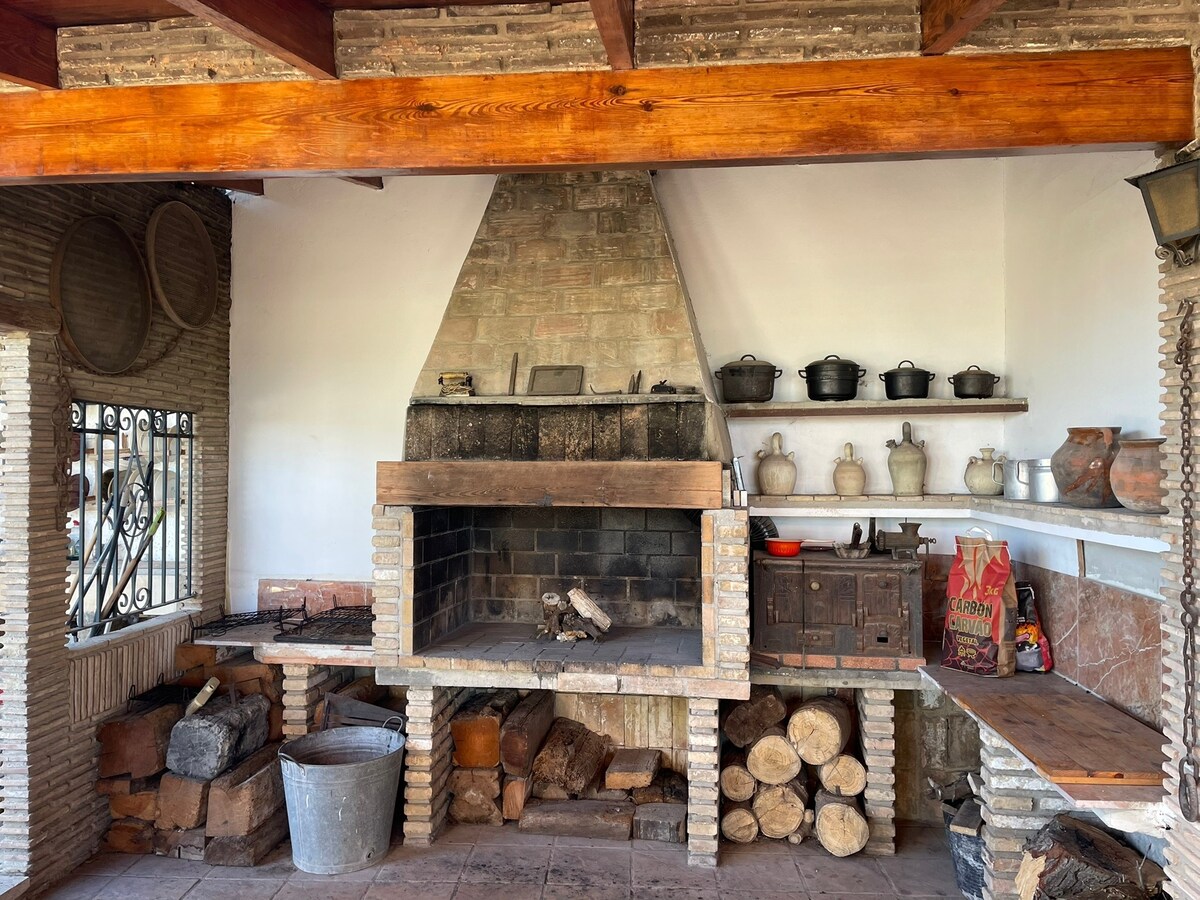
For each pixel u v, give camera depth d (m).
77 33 2.72
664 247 4.28
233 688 4.23
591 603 4.42
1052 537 3.77
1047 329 3.99
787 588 4.01
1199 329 2.32
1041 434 4.05
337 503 5.03
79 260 3.81
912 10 2.49
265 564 5.08
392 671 4.05
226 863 3.83
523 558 4.84
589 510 4.77
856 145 2.52
